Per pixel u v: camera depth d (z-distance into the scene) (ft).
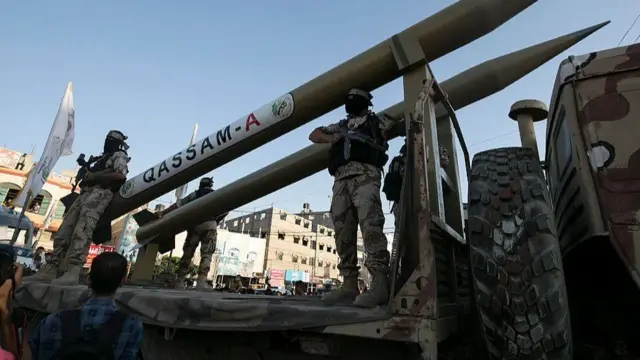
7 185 92.48
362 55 10.75
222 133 14.78
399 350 5.74
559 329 5.17
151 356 8.23
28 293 11.10
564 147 7.25
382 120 10.07
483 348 7.09
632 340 7.13
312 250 180.45
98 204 15.10
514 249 5.68
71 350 5.14
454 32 9.64
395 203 12.35
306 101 12.07
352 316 5.94
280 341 6.72
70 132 24.30
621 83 6.19
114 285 5.83
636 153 5.74
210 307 7.11
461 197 10.05
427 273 5.77
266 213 164.45
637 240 5.31
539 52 11.39
